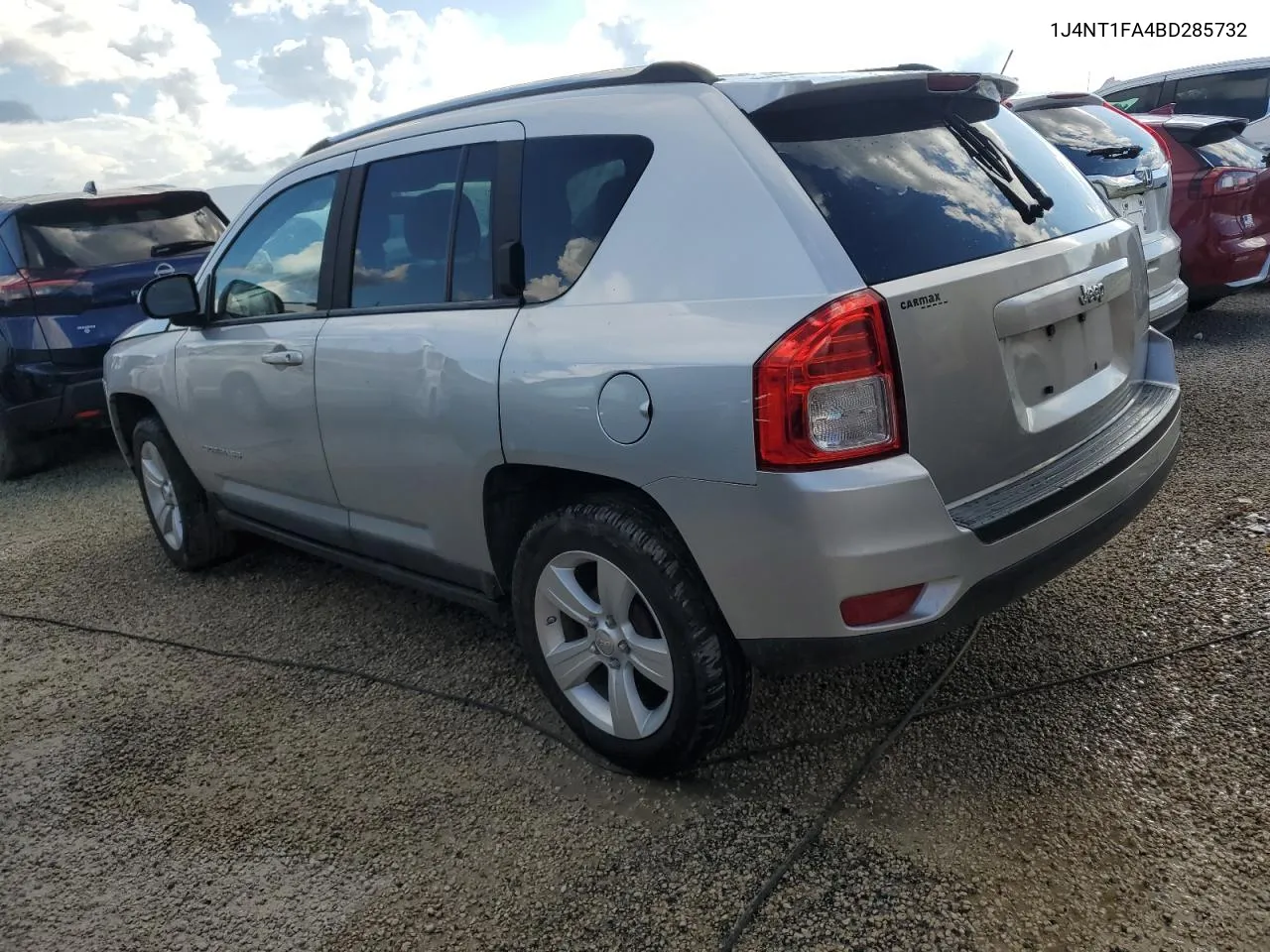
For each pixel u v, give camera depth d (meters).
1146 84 10.96
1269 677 2.85
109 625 4.30
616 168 2.63
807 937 2.13
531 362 2.64
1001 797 2.50
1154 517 4.01
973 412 2.34
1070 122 6.04
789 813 2.54
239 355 3.82
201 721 3.36
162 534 4.87
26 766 3.20
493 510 2.96
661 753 2.62
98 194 7.16
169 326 4.43
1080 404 2.70
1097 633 3.22
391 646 3.78
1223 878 2.16
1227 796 2.40
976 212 2.52
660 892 2.32
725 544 2.32
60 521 6.04
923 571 2.21
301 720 3.30
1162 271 5.58
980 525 2.28
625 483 2.58
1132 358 3.05
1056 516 2.43
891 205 2.38
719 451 2.25
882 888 2.24
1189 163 6.61
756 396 2.18
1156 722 2.73
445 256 3.06
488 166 2.96
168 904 2.47
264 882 2.52
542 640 2.86
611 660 2.70
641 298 2.48
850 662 2.30
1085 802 2.45
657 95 2.63
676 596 2.46
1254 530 3.75
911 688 3.05
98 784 3.04
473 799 2.76
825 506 2.16
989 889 2.20
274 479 3.88
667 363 2.33
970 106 2.83
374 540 3.50
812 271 2.21
